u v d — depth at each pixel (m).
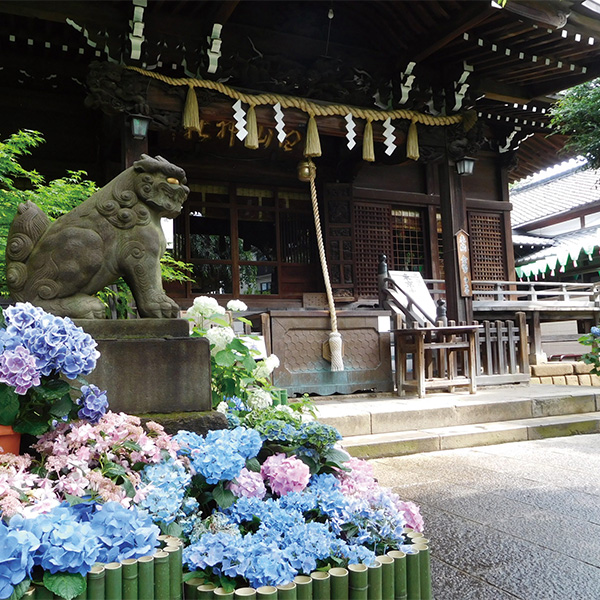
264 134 9.12
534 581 2.36
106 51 6.46
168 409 2.67
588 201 16.31
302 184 11.19
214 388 3.32
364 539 1.90
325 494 2.06
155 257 2.90
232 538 1.74
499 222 12.41
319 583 1.60
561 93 10.17
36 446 2.02
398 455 5.08
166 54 6.86
